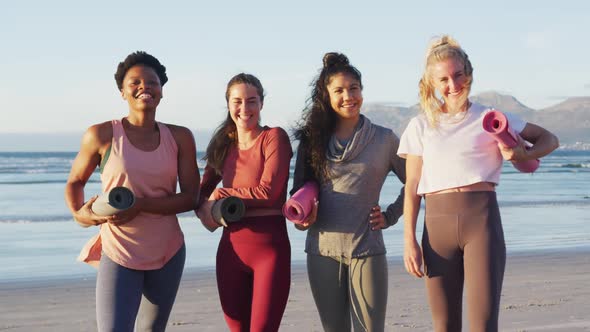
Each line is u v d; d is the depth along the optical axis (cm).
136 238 395
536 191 2789
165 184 405
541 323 616
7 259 1053
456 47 385
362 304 425
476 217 370
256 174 434
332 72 429
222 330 609
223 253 436
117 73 409
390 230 1345
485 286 365
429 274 383
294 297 741
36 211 1900
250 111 433
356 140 428
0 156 8906
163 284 405
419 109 396
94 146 399
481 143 375
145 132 408
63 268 971
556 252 1098
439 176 377
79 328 628
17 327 632
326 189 434
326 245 432
